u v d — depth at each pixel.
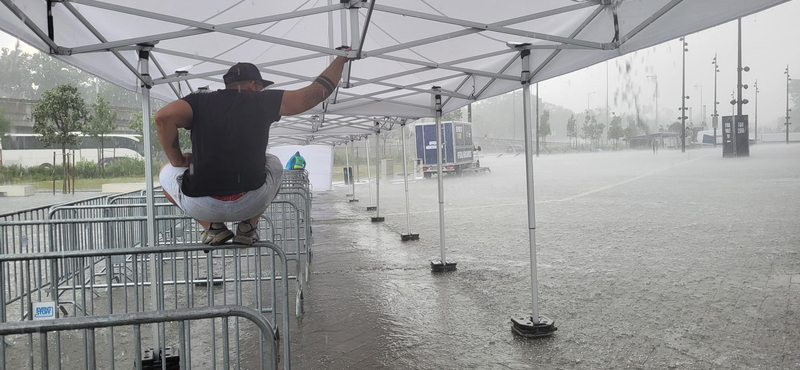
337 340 5.32
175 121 2.99
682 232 11.01
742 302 6.05
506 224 13.55
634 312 5.89
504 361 4.68
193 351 5.10
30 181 28.88
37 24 3.51
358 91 8.51
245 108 3.05
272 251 4.60
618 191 21.25
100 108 28.12
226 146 3.03
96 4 3.78
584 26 4.65
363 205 20.44
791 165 30.89
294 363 4.75
